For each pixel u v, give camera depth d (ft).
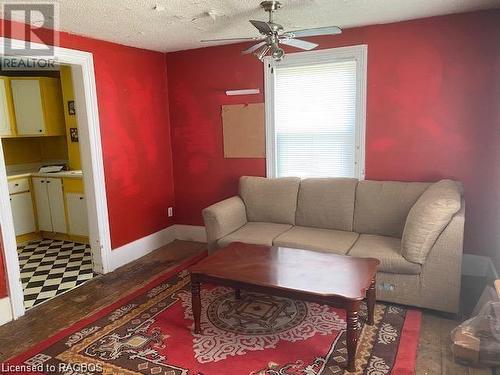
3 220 9.22
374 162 12.08
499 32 10.05
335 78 12.26
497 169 10.59
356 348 7.33
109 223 12.58
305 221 12.24
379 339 8.11
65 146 17.15
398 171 11.81
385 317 9.03
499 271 10.11
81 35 11.18
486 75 10.37
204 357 7.66
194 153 14.97
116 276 12.14
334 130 12.59
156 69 14.33
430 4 9.46
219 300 10.18
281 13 9.75
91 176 11.91
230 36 11.98
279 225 12.37
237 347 7.99
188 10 9.11
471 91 10.59
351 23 11.17
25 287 11.45
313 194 12.12
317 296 7.11
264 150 13.65
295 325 8.82
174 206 15.75
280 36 8.34
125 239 13.26
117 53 12.53
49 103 15.70
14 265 9.47
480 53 10.34
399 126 11.58
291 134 13.26
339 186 11.83
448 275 8.82
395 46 11.23
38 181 15.84
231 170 14.42
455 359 7.39
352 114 12.24
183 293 10.69
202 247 14.78
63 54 10.66
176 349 7.97
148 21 9.93
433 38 10.77
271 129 13.39
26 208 15.84
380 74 11.55
